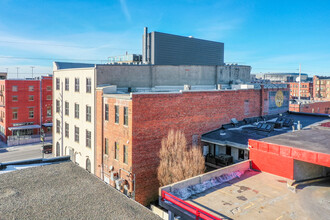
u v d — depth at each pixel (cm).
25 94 5875
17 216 855
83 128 3089
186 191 1522
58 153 3775
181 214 1283
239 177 1756
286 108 4156
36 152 4897
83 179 1195
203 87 3828
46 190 1070
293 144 1759
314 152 1534
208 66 3900
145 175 2378
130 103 2273
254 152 1894
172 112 2539
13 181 1164
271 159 1786
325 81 11244
